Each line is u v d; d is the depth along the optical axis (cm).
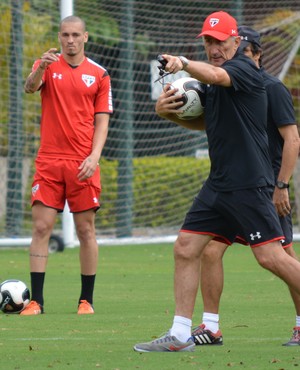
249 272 3959
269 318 2638
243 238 2178
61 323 2525
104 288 3409
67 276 3766
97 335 2311
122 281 3638
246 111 1986
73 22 2711
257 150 1989
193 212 2034
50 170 2734
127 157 5519
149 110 5812
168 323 2531
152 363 1891
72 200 2747
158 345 2038
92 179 2742
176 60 1861
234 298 3114
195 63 1891
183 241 2028
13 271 3925
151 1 5888
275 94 2178
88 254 2766
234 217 1995
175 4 5903
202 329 2158
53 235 4744
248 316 2680
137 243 5194
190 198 5725
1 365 1878
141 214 5603
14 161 5128
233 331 2392
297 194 5903
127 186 5516
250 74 1967
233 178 1984
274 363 1892
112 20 5572
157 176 5650
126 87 5600
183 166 5716
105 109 2750
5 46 5125
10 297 2712
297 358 1959
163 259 4538
